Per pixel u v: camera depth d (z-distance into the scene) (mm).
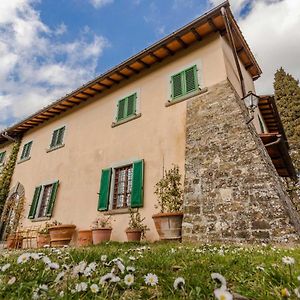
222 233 4922
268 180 4895
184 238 5363
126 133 8859
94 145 9836
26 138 14258
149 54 8672
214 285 1512
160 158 7461
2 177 13359
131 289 1598
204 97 7191
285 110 21281
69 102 11555
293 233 4156
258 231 4520
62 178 10414
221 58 7414
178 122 7539
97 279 1641
